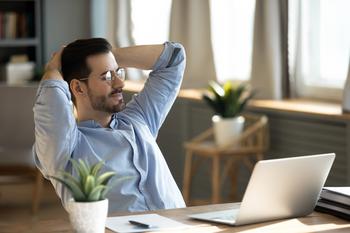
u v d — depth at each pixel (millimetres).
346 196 2660
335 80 5996
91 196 2289
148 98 3258
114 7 8664
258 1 6168
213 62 7105
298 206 2680
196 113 6859
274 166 2514
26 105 7000
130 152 3008
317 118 5430
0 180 7555
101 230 2316
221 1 7230
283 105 5820
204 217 2674
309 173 2629
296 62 6195
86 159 2842
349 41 5816
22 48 9242
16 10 9156
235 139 5750
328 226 2562
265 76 6199
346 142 5164
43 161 2873
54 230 2553
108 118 3096
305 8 6145
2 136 6977
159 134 7516
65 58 2996
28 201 7375
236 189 6332
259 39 6211
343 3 5844
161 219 2668
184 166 7125
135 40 8773
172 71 3291
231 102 5883
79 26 9117
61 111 2807
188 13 7230
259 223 2607
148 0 8578
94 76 2963
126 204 2963
